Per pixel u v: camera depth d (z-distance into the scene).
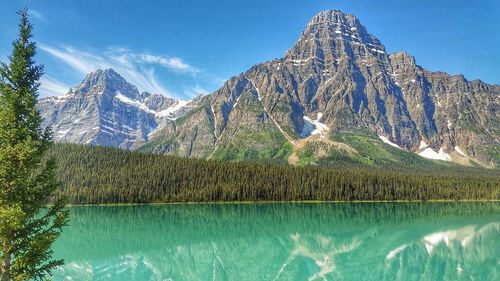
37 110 29.45
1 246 28.19
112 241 99.06
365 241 103.38
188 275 69.88
